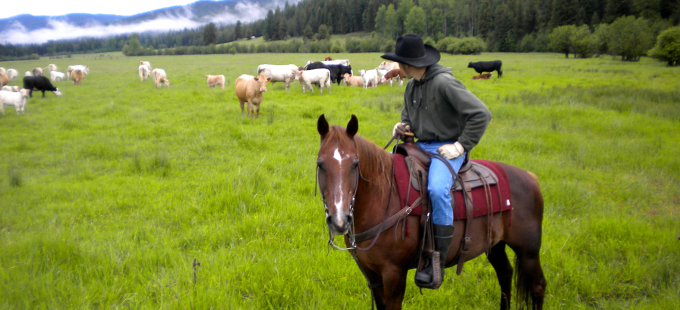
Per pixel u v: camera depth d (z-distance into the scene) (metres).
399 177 2.50
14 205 5.62
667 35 35.34
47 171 7.55
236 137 9.80
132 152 8.62
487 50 89.12
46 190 6.29
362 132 9.77
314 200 5.55
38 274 3.55
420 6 118.00
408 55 2.53
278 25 151.88
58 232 4.43
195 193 6.03
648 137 9.23
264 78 12.25
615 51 46.59
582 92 15.74
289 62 50.44
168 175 7.18
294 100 16.70
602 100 13.63
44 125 12.01
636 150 8.04
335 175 2.09
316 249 4.18
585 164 7.42
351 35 144.38
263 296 3.34
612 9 85.44
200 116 12.84
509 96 15.95
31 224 4.95
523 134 9.59
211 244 4.37
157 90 21.53
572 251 4.11
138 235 4.62
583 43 54.75
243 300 3.31
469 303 3.42
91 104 16.45
